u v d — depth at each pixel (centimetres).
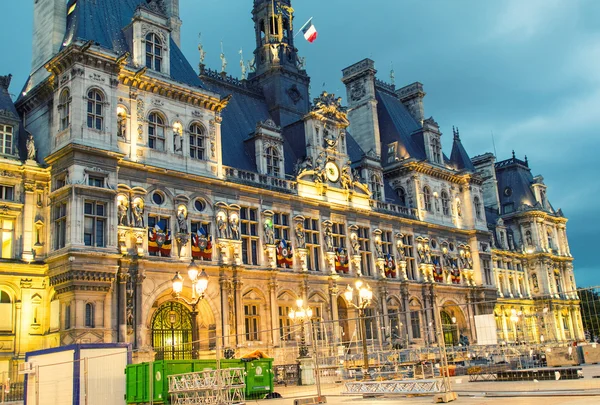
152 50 5188
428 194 7881
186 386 3061
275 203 5831
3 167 4484
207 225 5203
